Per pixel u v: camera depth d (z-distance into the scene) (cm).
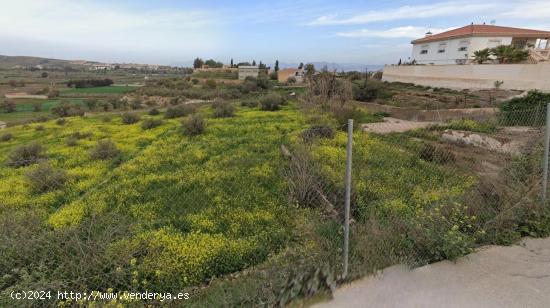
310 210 511
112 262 354
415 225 341
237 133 1273
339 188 531
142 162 938
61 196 729
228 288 306
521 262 309
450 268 300
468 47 3128
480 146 790
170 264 385
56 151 1217
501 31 3114
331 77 1677
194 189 670
